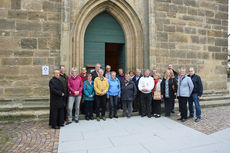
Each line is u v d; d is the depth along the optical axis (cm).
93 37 736
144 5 740
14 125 497
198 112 536
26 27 616
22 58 611
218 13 880
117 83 582
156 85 591
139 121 537
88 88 547
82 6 658
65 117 526
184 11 804
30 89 615
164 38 764
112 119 562
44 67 628
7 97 596
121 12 732
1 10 596
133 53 750
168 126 484
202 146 344
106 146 348
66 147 343
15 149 331
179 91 545
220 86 877
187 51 805
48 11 638
